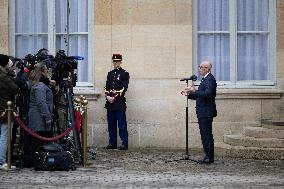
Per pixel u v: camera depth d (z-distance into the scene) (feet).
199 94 63.21
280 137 70.08
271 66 77.97
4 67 59.11
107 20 76.07
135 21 76.13
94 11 76.23
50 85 61.98
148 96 76.07
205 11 78.28
